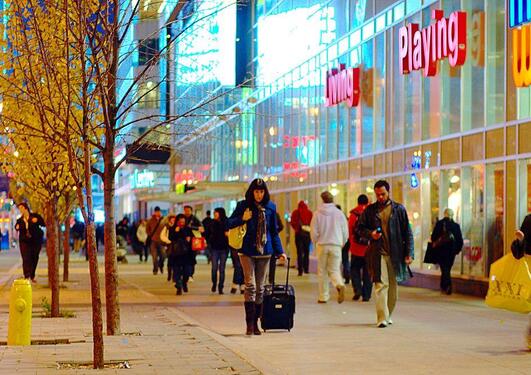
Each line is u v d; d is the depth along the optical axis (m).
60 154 19.28
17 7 17.20
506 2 25.06
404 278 18.30
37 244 31.89
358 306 22.97
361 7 36.09
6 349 14.32
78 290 29.00
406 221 18.31
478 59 26.75
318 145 41.53
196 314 21.20
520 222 24.36
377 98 34.53
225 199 62.88
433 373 12.68
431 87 29.83
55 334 16.44
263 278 17.16
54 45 17.48
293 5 45.03
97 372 12.02
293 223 36.28
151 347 14.59
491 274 15.14
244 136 55.81
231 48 52.56
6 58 18.81
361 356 14.31
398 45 32.47
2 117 18.31
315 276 36.06
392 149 32.88
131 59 25.95
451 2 28.41
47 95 16.61
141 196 73.38
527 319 19.66
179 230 27.62
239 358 13.35
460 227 27.30
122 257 51.31
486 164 26.14
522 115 24.38
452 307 22.52
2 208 79.62
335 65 39.16
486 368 13.08
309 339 16.41
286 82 46.50
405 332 17.42
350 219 24.92
